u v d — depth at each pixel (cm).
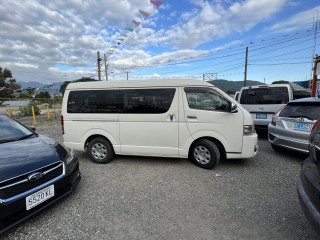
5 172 224
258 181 354
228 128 387
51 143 331
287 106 471
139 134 433
